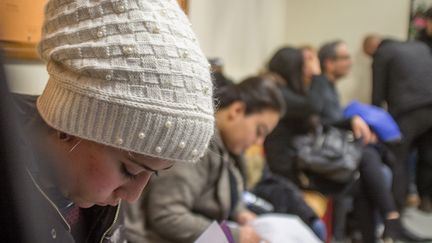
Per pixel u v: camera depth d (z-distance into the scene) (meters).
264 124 1.65
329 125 2.67
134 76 0.58
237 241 1.50
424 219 3.09
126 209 1.42
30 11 0.89
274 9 4.70
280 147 2.61
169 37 0.60
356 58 4.59
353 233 2.68
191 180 1.44
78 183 0.64
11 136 0.35
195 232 1.41
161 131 0.59
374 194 2.51
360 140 2.50
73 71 0.60
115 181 0.63
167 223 1.41
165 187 1.42
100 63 0.58
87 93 0.58
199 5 2.97
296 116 2.63
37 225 0.39
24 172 0.38
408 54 2.65
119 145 0.59
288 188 2.25
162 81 0.59
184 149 0.61
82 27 0.59
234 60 3.79
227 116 1.61
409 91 2.65
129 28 0.59
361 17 4.59
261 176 2.29
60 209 0.64
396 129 2.53
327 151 2.46
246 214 1.75
